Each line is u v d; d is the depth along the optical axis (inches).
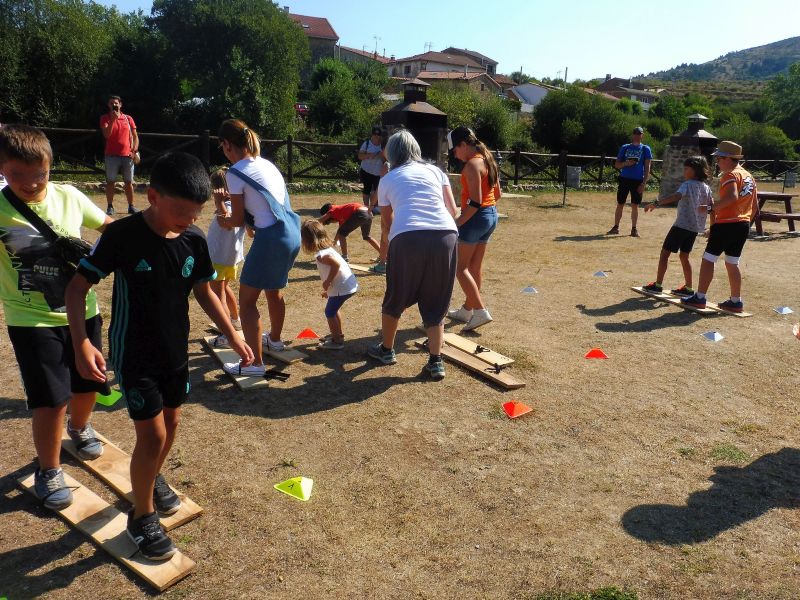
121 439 146.2
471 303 231.3
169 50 890.1
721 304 265.1
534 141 1284.4
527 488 133.8
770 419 169.9
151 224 98.2
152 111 895.7
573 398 178.7
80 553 109.0
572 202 651.5
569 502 129.5
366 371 190.7
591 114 1259.8
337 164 652.1
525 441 153.6
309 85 1502.2
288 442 147.7
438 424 159.9
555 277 318.7
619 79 4618.6
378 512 123.6
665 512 127.0
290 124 985.5
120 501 123.8
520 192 722.2
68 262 112.0
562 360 206.7
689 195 269.6
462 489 132.5
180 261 101.4
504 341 221.3
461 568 109.2
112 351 101.3
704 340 230.7
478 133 1138.0
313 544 113.5
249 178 167.9
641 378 194.7
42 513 118.7
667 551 115.0
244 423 155.3
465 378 189.3
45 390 113.0
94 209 124.8
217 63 911.7
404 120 508.4
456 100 1124.5
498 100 1214.3
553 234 453.4
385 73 1594.5
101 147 704.4
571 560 112.0
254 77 911.7
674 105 1872.5
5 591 99.5
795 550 116.4
